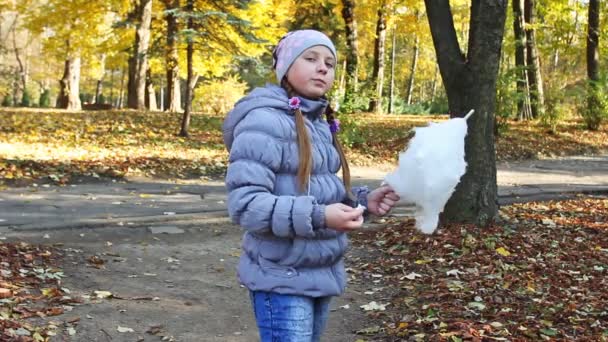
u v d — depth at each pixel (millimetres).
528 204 10094
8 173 11430
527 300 5125
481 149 7531
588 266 6246
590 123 22312
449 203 7621
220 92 33500
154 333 4590
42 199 9906
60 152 13859
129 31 23859
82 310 4953
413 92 62906
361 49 35156
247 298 5582
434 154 2371
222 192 11250
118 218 8703
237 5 16844
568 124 23219
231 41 17188
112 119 19281
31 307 4875
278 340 2459
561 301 5066
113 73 57312
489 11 7422
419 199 2402
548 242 7141
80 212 9031
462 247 6750
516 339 4172
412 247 6973
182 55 23781
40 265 6109
